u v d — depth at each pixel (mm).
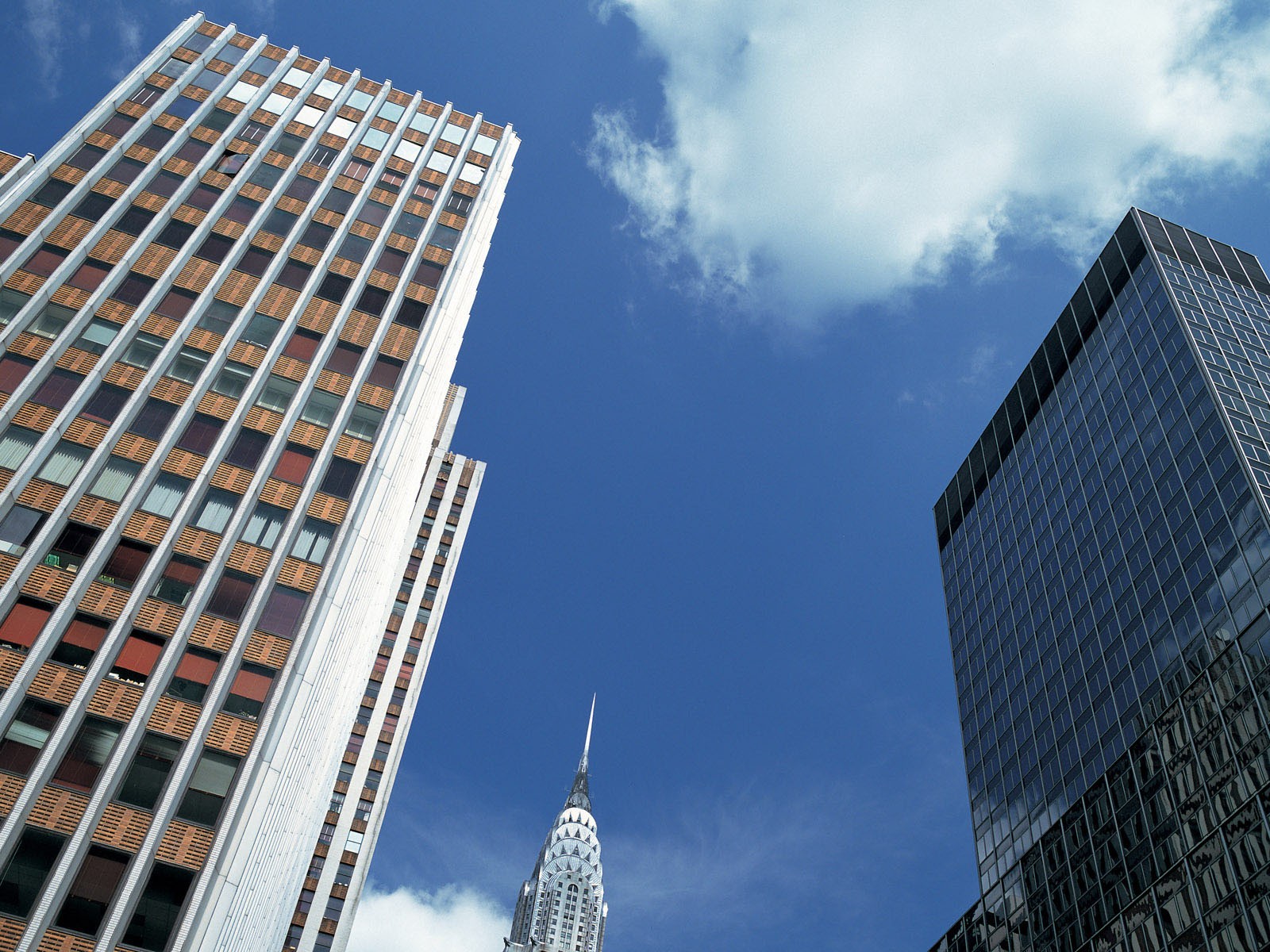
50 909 40625
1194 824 81750
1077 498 116938
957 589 136750
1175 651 92062
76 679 46250
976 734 120938
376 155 80688
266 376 61219
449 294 72812
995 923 104750
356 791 103375
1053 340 133000
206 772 46219
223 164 73188
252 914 47281
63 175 66938
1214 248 122375
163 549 51656
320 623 52969
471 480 134625
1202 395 101938
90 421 55031
